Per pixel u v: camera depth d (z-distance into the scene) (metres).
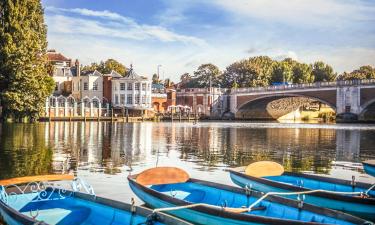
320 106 133.12
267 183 13.64
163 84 123.88
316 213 10.08
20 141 33.94
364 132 54.59
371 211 11.50
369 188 13.13
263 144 36.62
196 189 13.34
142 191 12.38
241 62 138.50
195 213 10.44
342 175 20.64
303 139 42.59
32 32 60.62
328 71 148.75
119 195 14.77
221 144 36.00
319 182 14.76
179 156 26.97
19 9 59.47
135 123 77.06
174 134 47.69
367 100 78.88
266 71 133.62
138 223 9.63
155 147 32.25
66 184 16.09
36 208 11.52
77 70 95.69
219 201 12.61
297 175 15.31
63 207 11.54
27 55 58.97
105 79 94.00
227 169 21.55
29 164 21.55
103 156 25.78
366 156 28.45
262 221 9.07
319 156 28.34
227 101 110.06
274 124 82.38
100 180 17.52
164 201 11.41
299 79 136.50
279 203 10.98
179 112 100.69
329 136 46.97
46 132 44.78
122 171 20.03
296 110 124.88
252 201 11.88
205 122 90.06
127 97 93.69
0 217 10.95
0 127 50.97
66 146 31.03
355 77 145.50
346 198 11.81
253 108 110.81
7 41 57.88
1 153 25.83
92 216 10.75
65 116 80.19
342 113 81.81
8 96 57.75
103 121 83.88
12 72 58.00
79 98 92.88
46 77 65.50
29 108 60.62
